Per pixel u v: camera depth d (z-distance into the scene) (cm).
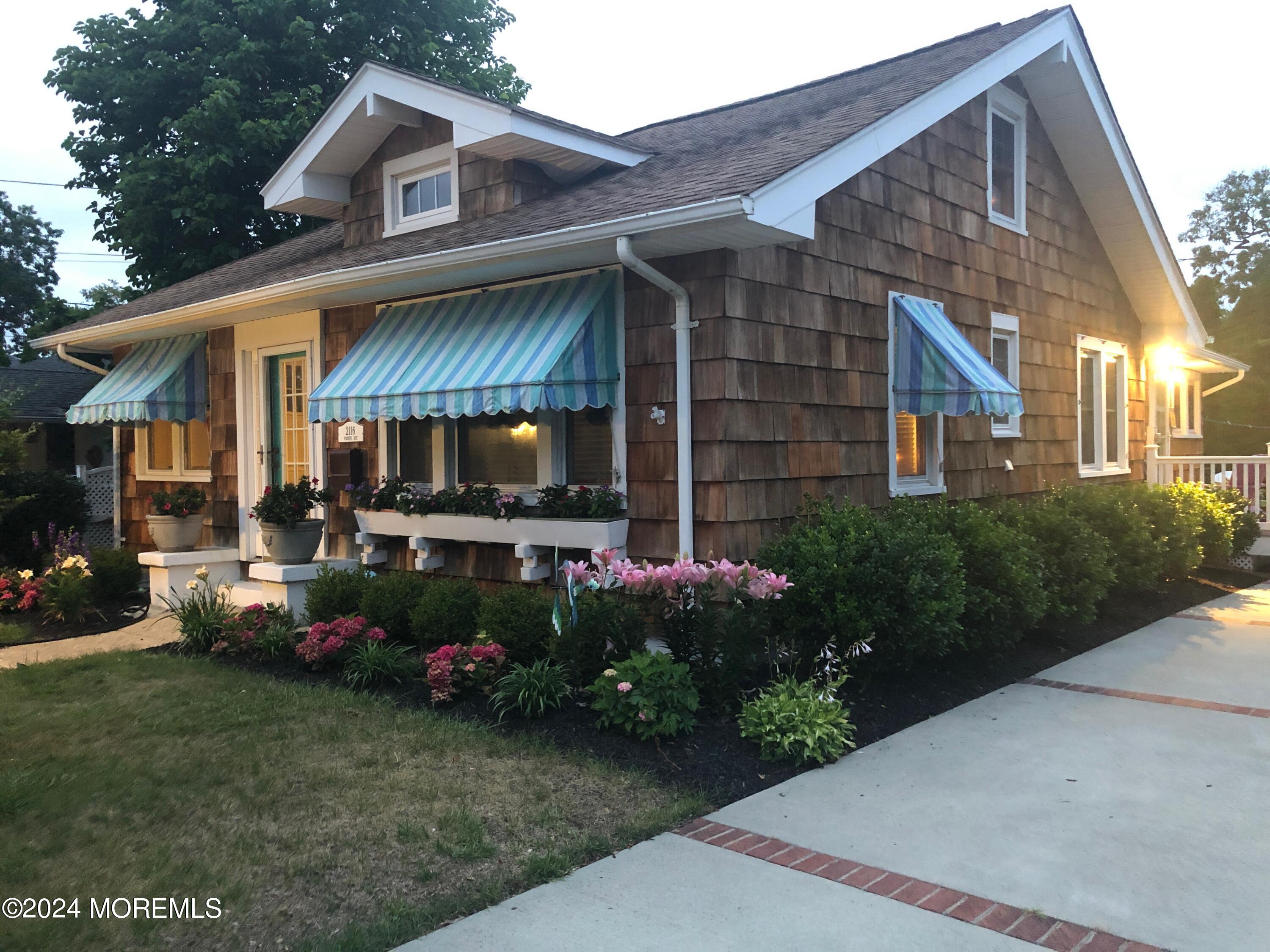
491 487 849
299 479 1070
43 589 1022
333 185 1116
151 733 577
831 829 448
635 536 771
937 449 1002
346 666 705
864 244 893
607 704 566
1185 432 1836
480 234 823
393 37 2102
